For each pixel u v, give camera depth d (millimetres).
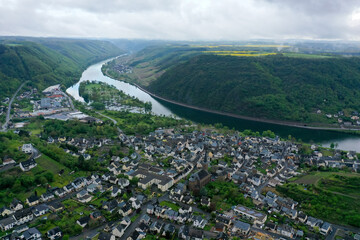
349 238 173000
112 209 197125
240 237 174000
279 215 199000
